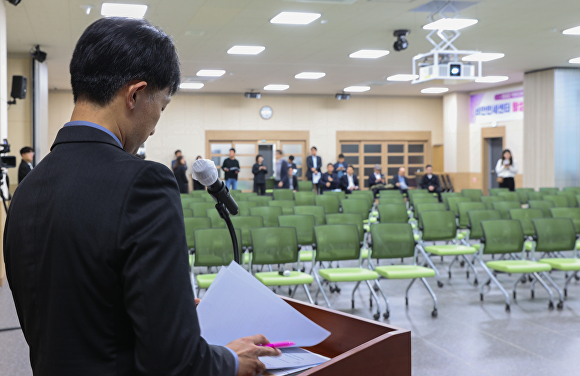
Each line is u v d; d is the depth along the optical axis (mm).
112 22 938
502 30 9859
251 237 5277
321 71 14055
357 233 5512
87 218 828
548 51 11867
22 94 8727
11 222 928
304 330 1107
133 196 836
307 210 7590
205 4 8023
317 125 18797
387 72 14266
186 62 12688
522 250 5902
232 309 1065
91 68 916
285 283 4969
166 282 815
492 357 3943
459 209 7844
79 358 822
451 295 5891
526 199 10484
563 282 6551
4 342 4188
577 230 7242
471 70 8953
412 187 19562
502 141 17703
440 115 19641
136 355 813
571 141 13984
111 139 918
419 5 8203
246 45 10898
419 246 6602
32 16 8516
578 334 4500
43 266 849
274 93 18328
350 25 9344
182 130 17781
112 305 833
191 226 5973
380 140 19297
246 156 18344
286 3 8016
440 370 3684
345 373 986
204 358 831
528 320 4938
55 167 893
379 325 1154
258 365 943
